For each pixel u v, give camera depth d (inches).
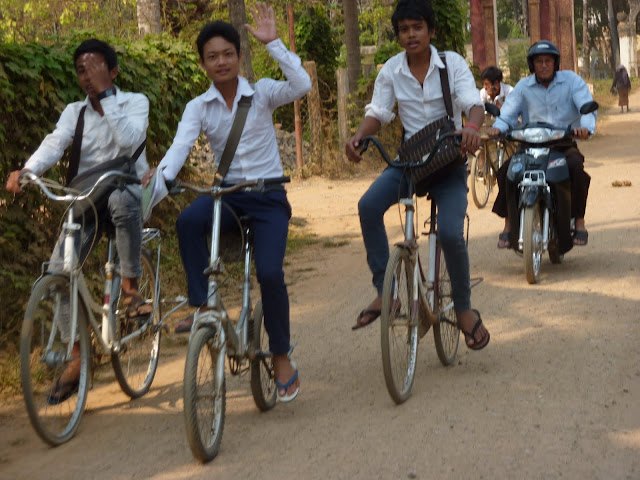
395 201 187.0
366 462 151.4
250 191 164.7
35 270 255.3
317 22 884.0
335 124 668.1
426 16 183.0
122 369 195.3
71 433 175.6
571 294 254.5
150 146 312.7
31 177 173.9
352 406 181.2
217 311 160.6
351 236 390.6
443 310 195.0
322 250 364.5
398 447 156.7
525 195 267.3
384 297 170.2
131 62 300.0
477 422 165.3
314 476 147.4
